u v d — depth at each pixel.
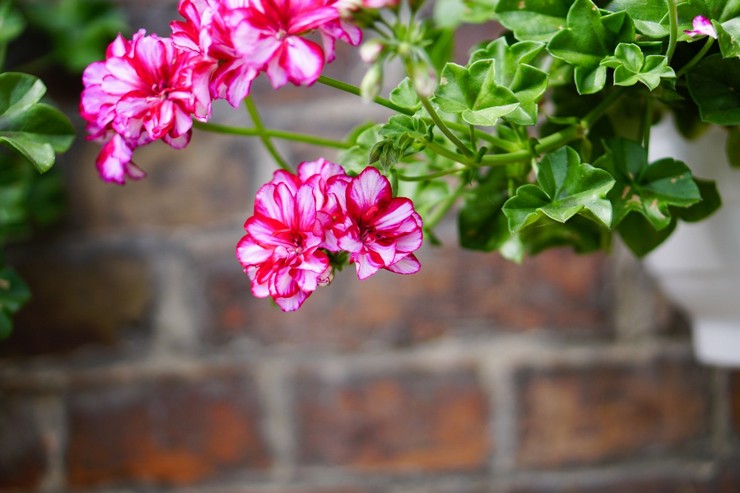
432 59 0.86
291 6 0.72
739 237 0.83
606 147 0.78
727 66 0.76
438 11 0.87
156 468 0.97
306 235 0.73
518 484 0.96
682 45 0.77
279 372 0.97
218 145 0.97
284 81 0.72
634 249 0.81
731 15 0.76
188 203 0.97
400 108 0.76
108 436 0.97
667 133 0.83
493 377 0.96
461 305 0.96
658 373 0.95
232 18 0.72
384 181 0.74
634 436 0.95
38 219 0.95
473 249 0.82
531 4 0.78
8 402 0.97
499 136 0.79
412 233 0.74
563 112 0.81
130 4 0.96
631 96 0.79
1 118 0.78
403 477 0.96
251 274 0.75
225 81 0.73
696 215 0.80
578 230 0.82
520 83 0.77
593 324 0.96
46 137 0.78
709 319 0.87
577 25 0.76
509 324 0.96
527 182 0.81
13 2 0.95
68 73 0.97
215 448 0.97
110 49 0.77
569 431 0.96
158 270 0.97
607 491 0.96
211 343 0.97
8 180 0.92
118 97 0.75
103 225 0.97
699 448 0.95
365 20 0.72
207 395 0.97
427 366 0.96
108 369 0.97
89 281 0.97
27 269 0.97
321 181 0.74
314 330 0.97
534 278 0.96
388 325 0.96
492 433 0.96
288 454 0.97
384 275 0.96
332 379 0.97
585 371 0.96
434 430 0.96
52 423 0.97
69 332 0.97
